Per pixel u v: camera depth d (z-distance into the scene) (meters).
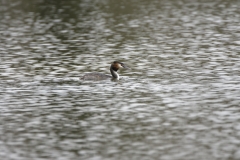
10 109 19.38
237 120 17.73
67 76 24.66
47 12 45.72
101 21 41.12
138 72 25.38
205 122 17.59
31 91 21.83
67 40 34.28
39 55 29.81
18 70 25.98
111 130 16.98
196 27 38.00
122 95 21.11
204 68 25.89
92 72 24.25
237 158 14.65
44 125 17.58
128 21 40.97
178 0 51.50
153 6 48.16
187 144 15.72
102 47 31.86
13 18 43.28
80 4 49.69
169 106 19.47
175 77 24.14
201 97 20.59
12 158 14.90
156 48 31.28
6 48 31.98
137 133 16.69
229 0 50.94
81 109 19.27
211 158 14.68
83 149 15.47
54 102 20.20
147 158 14.76
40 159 14.80
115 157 14.88
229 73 24.69
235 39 33.44
